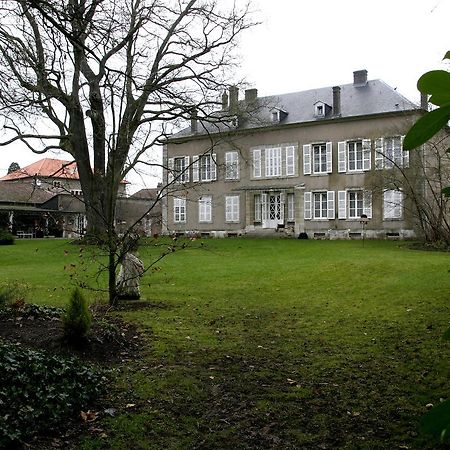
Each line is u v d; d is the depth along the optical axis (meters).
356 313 10.03
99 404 5.24
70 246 24.22
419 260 17.02
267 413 5.22
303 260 18.61
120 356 6.84
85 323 6.68
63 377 5.44
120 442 4.50
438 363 6.70
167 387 5.79
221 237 36.88
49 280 14.42
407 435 4.66
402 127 27.53
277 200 35.81
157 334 8.03
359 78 34.66
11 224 43.16
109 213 10.28
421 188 24.89
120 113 9.76
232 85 23.80
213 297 11.88
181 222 39.06
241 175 36.69
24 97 13.77
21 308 8.16
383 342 7.86
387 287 12.48
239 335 8.30
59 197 45.41
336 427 4.90
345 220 32.75
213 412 5.23
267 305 10.98
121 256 10.40
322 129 33.50
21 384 5.00
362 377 6.27
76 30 5.73
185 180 38.25
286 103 36.94
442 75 1.11
